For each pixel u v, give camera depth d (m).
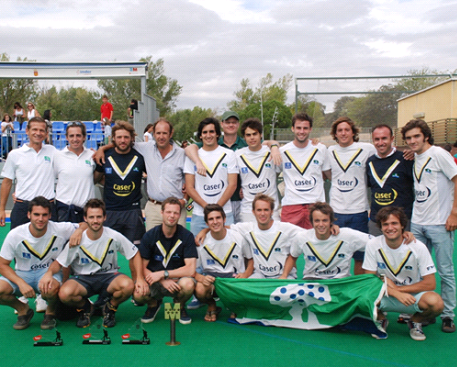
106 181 4.85
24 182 4.89
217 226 4.28
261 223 4.43
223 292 4.15
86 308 4.27
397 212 3.81
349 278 4.01
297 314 4.14
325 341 3.78
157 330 4.07
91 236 4.16
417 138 4.10
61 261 4.17
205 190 4.92
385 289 3.82
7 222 10.48
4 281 4.01
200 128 4.94
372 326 3.90
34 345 3.69
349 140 4.89
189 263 4.29
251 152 5.04
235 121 5.45
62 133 13.79
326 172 5.12
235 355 3.48
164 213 4.17
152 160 4.89
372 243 4.08
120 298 4.18
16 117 14.92
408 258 3.90
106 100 15.45
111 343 3.74
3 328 4.14
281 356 3.46
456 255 6.82
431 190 4.10
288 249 4.50
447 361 3.36
